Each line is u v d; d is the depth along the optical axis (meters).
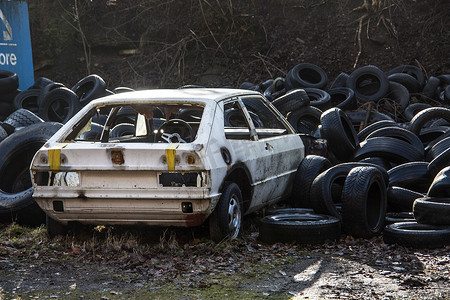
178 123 7.57
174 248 6.73
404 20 23.45
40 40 25.30
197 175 6.40
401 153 9.85
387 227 7.25
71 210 6.73
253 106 9.60
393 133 10.59
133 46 25.36
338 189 8.48
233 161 6.94
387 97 17.02
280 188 8.33
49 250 6.86
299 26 24.20
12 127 10.38
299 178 8.52
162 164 6.35
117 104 7.24
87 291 5.35
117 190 6.49
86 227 7.58
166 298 5.12
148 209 6.51
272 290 5.34
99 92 14.27
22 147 8.69
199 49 24.53
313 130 13.20
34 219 8.05
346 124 10.73
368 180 7.42
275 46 23.92
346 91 16.17
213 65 24.19
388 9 23.67
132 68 24.03
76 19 25.19
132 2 26.03
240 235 7.38
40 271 6.02
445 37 22.72
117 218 6.73
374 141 10.01
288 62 23.22
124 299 5.11
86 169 6.53
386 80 16.78
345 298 5.08
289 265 6.20
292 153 8.65
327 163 8.80
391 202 8.43
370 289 5.34
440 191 7.73
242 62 23.92
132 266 6.12
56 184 6.81
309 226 7.02
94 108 7.28
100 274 5.90
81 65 25.20
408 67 19.06
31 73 17.25
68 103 13.09
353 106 15.80
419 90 17.84
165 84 24.02
